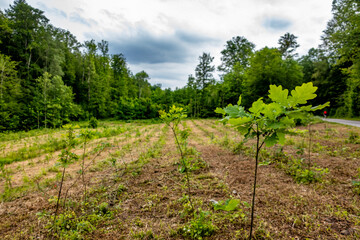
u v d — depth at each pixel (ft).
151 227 8.00
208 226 7.30
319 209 8.46
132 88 173.27
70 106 81.20
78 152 23.20
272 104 3.52
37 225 8.58
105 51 154.71
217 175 13.24
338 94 95.55
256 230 7.27
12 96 67.82
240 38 110.32
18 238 7.72
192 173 13.89
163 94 151.12
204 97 125.29
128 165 16.44
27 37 88.69
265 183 11.54
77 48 142.41
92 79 123.75
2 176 15.62
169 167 15.51
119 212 9.27
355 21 39.73
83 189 12.07
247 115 3.98
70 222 8.39
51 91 77.66
